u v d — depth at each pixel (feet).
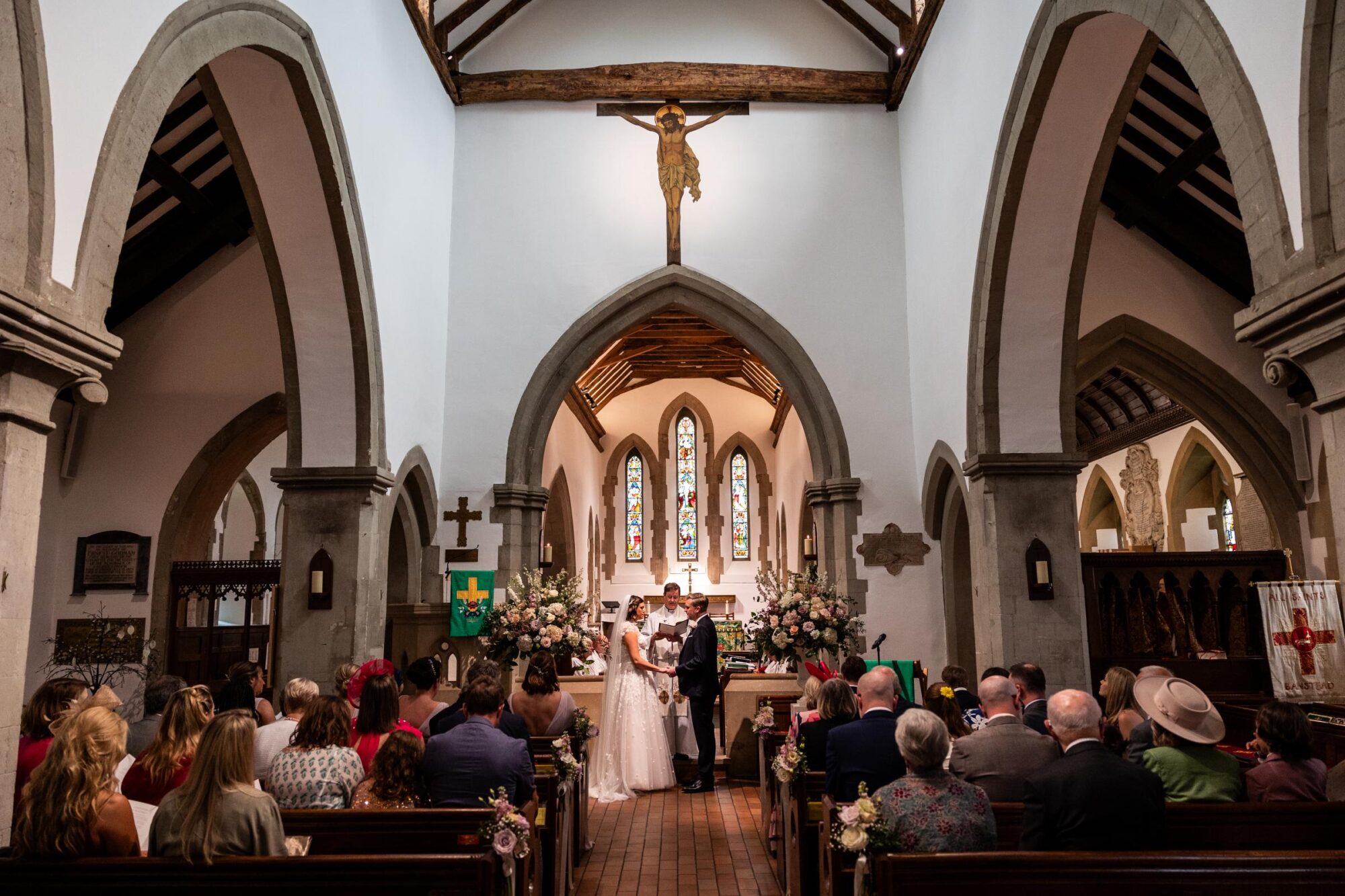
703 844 21.30
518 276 34.63
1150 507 52.24
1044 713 16.14
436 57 32.55
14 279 12.35
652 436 79.71
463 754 12.77
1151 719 12.84
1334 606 22.85
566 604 28.86
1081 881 8.44
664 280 34.37
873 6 34.12
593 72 35.29
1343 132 11.84
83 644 33.01
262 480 54.54
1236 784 12.03
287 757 12.42
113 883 8.68
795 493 65.62
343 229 24.71
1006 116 23.30
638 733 27.30
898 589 32.58
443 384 33.86
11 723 12.17
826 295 34.45
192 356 34.86
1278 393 31.99
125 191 14.98
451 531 33.01
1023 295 25.03
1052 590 24.82
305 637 25.53
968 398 26.43
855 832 9.38
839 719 16.02
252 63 21.43
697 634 27.61
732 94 35.24
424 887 8.86
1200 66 14.92
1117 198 32.14
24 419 12.44
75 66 13.79
